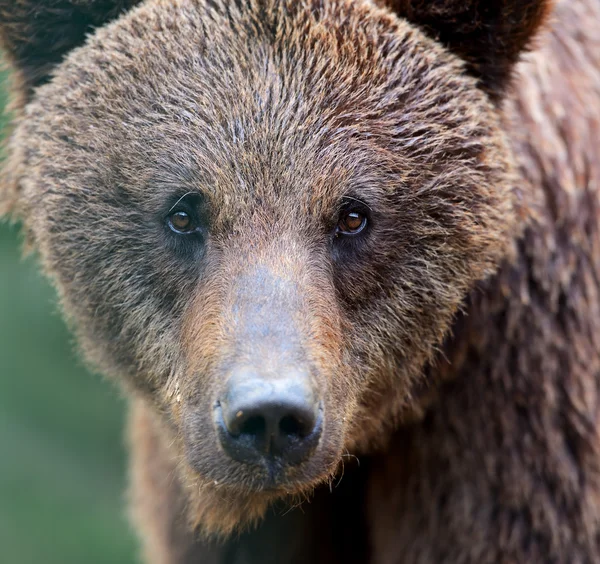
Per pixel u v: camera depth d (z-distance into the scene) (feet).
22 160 25.48
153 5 24.23
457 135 23.76
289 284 21.09
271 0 23.16
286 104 22.48
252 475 20.49
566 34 28.86
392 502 28.96
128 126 22.93
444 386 27.07
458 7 24.39
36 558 57.62
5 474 59.21
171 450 25.67
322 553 31.60
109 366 25.79
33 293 60.03
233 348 20.10
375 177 22.75
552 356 26.50
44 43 25.30
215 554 29.76
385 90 23.29
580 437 26.53
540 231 26.40
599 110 28.40
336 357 21.48
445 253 23.81
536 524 26.63
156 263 23.27
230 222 22.07
